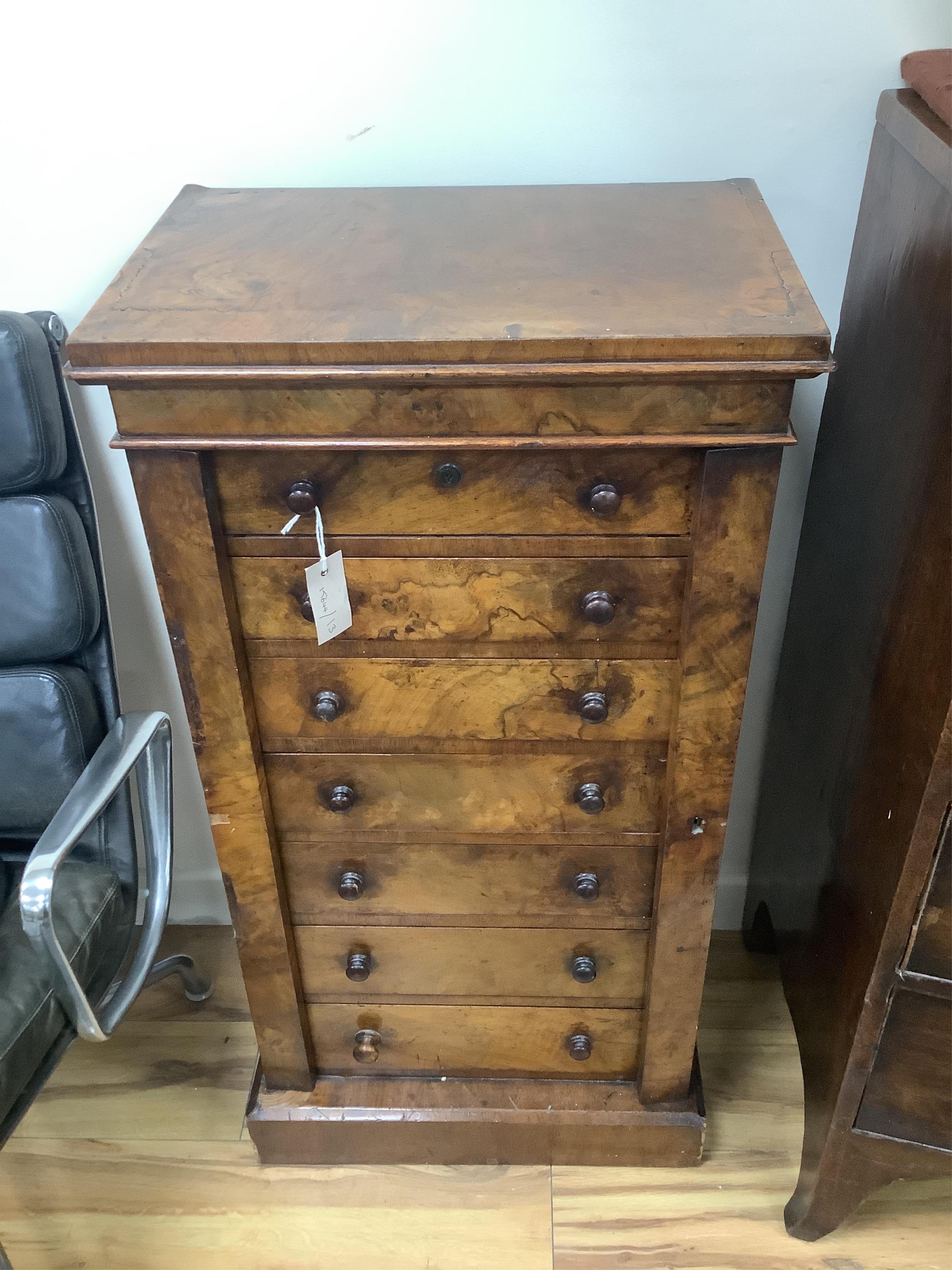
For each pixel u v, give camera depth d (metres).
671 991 1.33
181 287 0.99
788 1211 1.42
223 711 1.13
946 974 1.11
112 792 1.16
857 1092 1.23
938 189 1.02
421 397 0.92
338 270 1.02
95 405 1.43
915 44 1.19
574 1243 1.42
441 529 1.02
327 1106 1.46
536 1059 1.47
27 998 1.14
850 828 1.26
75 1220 1.46
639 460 0.97
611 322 0.90
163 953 1.86
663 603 1.06
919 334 1.06
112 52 1.21
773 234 1.08
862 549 1.23
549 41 1.20
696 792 1.16
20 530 1.27
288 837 1.27
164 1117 1.59
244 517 1.02
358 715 1.16
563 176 1.29
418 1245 1.43
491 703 1.14
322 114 1.25
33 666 1.32
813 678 1.43
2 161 1.28
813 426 1.45
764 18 1.18
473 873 1.28
